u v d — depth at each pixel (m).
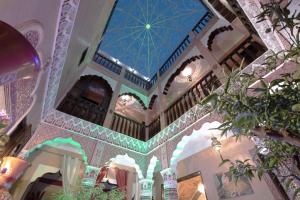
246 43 6.31
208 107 1.55
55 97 5.20
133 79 10.05
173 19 9.58
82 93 7.76
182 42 9.43
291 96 1.06
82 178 5.44
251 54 5.92
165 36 10.16
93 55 8.12
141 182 6.29
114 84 8.80
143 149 7.03
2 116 1.91
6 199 3.40
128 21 9.88
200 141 6.54
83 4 3.10
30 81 2.41
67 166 6.12
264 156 1.51
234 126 1.25
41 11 1.99
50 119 5.39
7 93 2.16
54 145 6.29
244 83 1.24
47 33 2.42
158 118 8.27
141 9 9.62
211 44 7.45
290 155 1.33
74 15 2.90
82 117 6.89
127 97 9.41
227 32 7.10
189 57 8.17
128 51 10.62
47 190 7.61
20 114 2.71
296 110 0.95
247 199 4.76
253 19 3.68
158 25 9.99
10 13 1.50
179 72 8.46
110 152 6.12
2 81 0.90
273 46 3.63
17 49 0.83
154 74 10.54
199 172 6.32
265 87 1.16
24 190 5.31
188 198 6.37
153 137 7.08
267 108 1.06
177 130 6.08
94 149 5.82
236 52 6.49
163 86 8.97
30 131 3.92
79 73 7.12
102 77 8.58
